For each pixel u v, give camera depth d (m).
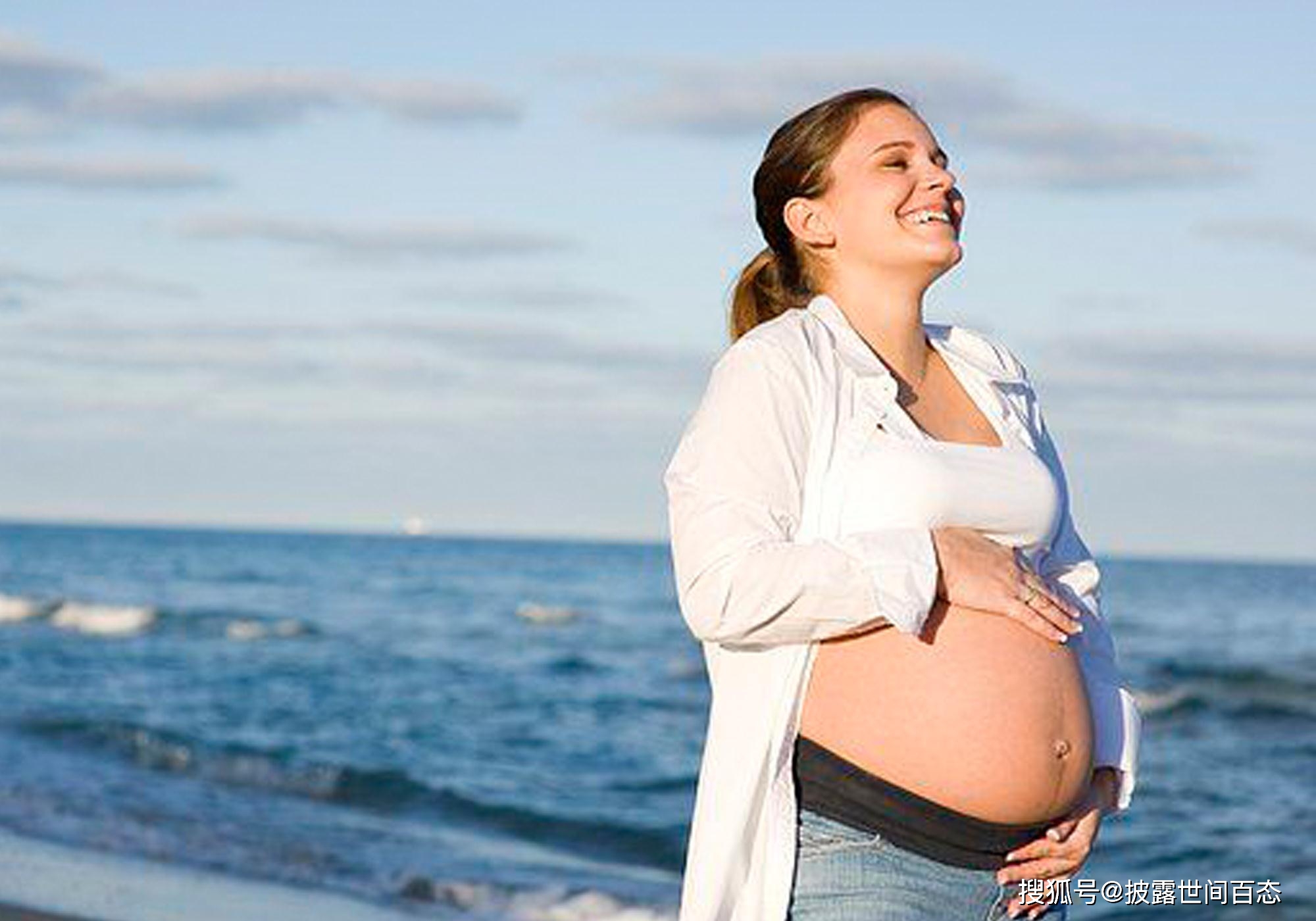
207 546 129.12
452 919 9.68
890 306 3.32
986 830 3.09
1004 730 3.07
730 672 3.12
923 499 3.09
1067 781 3.16
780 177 3.40
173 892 9.55
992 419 3.37
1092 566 3.40
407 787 15.26
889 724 3.07
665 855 12.95
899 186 3.27
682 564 3.07
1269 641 37.50
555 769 18.16
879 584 2.97
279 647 34.53
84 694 24.53
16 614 41.59
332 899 9.85
